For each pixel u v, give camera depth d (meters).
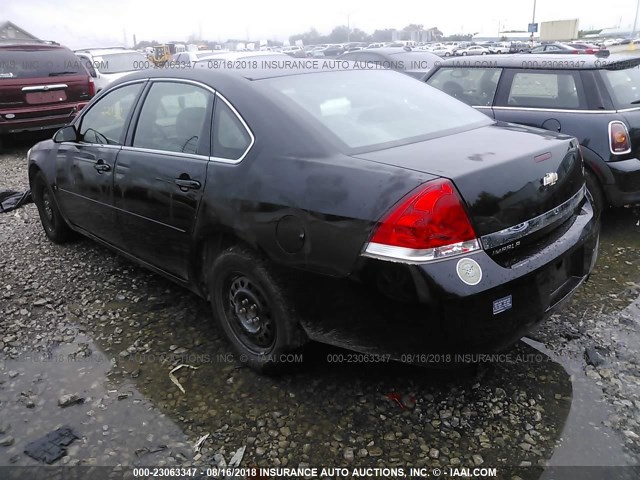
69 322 3.73
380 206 2.36
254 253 2.84
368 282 2.40
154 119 3.61
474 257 2.37
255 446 2.58
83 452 2.58
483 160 2.55
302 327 2.77
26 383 3.09
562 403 2.77
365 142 2.81
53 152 4.68
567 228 2.92
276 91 3.07
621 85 5.04
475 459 2.46
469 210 2.36
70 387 3.04
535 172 2.66
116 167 3.78
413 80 3.84
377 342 2.51
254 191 2.78
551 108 5.13
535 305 2.60
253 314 3.01
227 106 3.09
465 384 2.93
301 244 2.58
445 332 2.35
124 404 2.89
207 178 3.04
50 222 5.18
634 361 3.09
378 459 2.48
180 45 35.91
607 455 2.44
